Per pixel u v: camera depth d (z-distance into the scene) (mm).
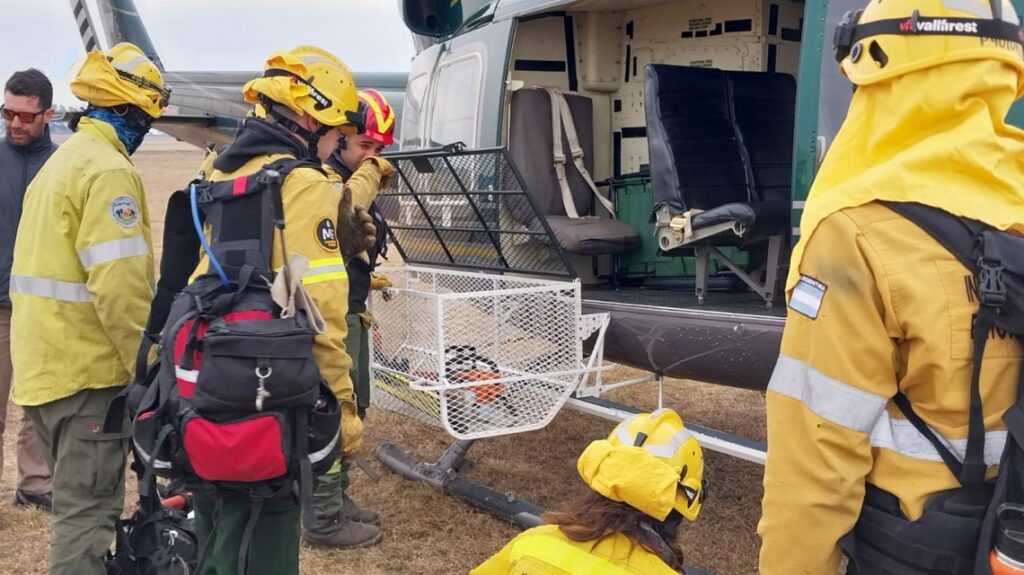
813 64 3061
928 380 1490
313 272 2205
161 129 12648
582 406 3615
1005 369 1469
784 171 4492
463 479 4223
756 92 4504
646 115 4223
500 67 4391
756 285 3723
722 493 4328
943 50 1503
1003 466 1426
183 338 2092
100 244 2736
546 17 4840
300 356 2055
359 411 4008
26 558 3602
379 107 3533
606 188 5008
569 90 4965
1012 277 1441
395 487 4352
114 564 2920
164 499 3225
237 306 2123
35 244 2857
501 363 3564
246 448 2014
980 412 1446
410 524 3951
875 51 1570
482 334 3533
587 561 1862
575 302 3674
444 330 3441
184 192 2350
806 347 1570
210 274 2209
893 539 1507
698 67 4379
